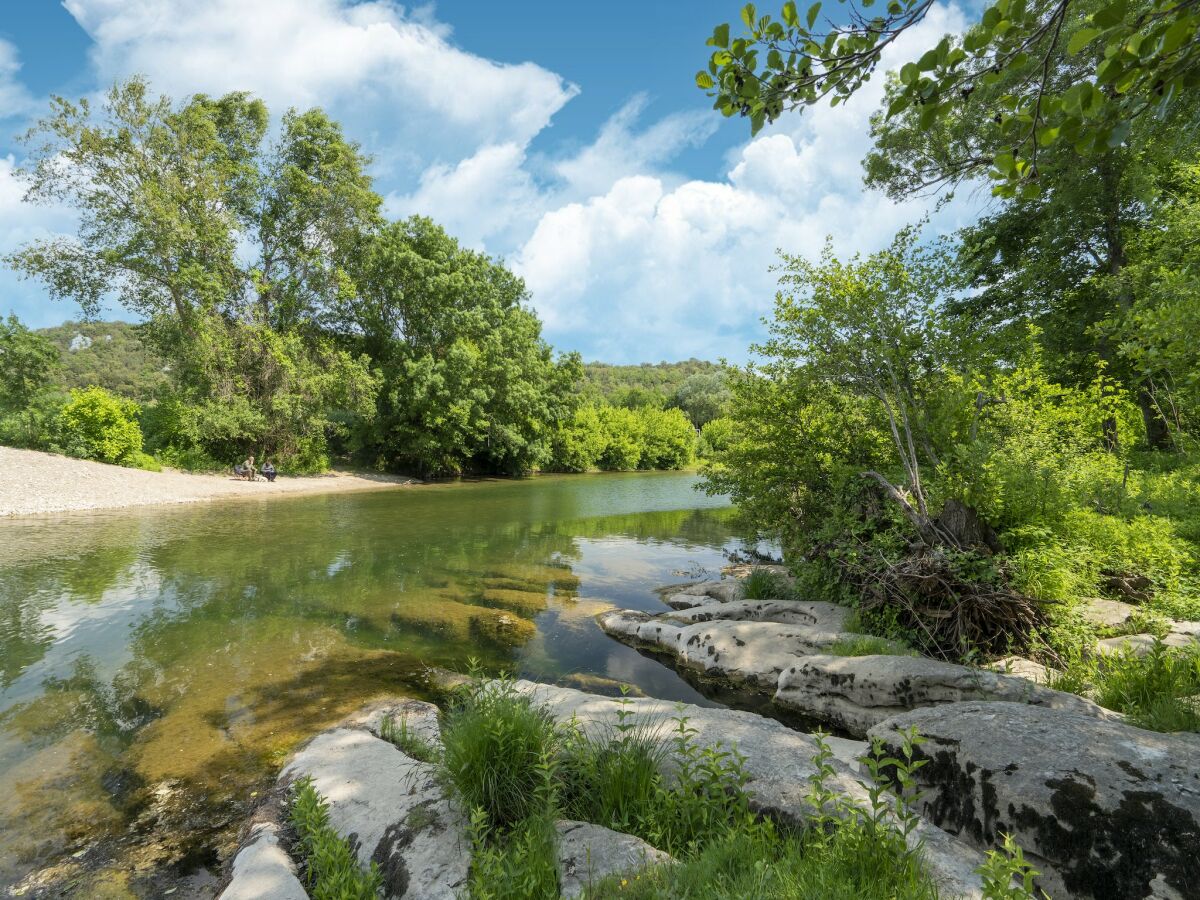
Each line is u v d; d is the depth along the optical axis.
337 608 8.90
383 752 4.37
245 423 26.34
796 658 6.51
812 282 8.95
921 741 3.67
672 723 4.42
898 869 2.53
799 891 2.33
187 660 6.79
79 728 5.18
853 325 8.37
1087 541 7.29
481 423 33.59
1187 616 6.55
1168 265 11.51
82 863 3.53
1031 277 17.30
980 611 6.05
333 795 3.84
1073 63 7.18
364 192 32.31
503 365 35.25
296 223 32.19
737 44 2.81
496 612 8.95
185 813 4.01
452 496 26.08
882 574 6.75
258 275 29.23
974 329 9.27
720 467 10.90
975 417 8.16
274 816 3.78
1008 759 3.32
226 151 29.58
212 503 20.36
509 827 3.24
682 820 3.27
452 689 6.06
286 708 5.59
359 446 34.19
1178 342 7.51
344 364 30.00
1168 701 4.35
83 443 21.98
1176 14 2.20
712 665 6.90
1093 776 3.06
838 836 2.68
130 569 10.84
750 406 10.13
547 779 3.23
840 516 8.17
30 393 23.64
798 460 9.67
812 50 2.73
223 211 29.03
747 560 13.02
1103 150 2.51
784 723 5.61
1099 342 15.84
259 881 3.10
